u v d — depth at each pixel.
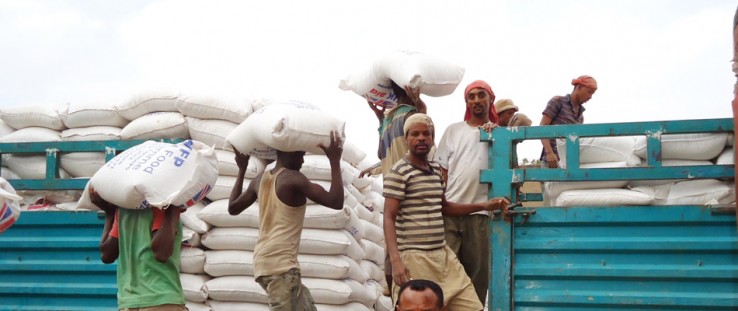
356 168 7.32
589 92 6.90
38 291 6.11
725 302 4.98
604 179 5.23
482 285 5.91
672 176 5.17
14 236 6.26
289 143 5.02
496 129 5.39
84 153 6.39
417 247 5.33
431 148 5.92
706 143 5.19
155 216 5.06
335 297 5.96
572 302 5.15
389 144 6.01
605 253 5.17
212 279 6.02
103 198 5.12
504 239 5.28
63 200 6.43
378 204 7.72
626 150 5.39
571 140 5.29
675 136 5.26
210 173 5.25
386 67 6.04
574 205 5.29
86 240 6.08
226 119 6.22
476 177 5.90
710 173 5.12
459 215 5.60
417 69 5.86
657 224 5.15
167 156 5.14
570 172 5.27
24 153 6.43
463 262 5.93
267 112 5.14
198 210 6.07
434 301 4.06
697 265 5.06
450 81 5.99
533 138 5.33
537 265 5.24
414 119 5.41
